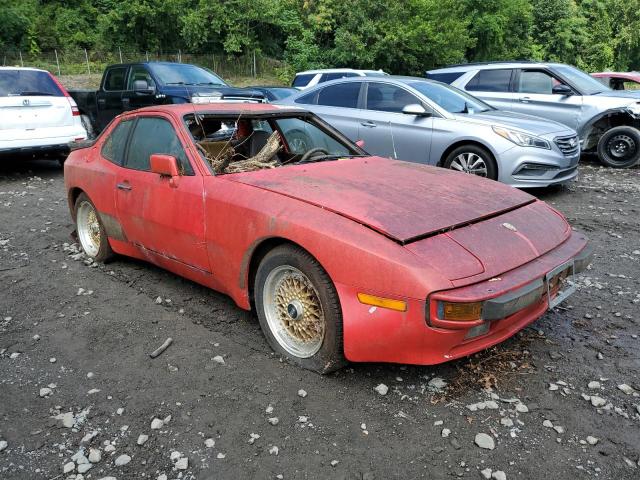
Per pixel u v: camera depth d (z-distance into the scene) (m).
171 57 33.22
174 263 4.05
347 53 30.42
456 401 2.83
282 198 3.21
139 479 2.35
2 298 4.32
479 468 2.36
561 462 2.40
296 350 3.20
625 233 5.91
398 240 2.73
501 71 10.56
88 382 3.10
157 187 3.96
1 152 8.63
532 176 7.05
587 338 3.53
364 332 2.76
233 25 33.41
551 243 3.15
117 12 33.34
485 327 2.78
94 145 4.93
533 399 2.86
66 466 2.43
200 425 2.68
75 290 4.46
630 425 2.65
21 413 2.83
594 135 10.41
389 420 2.68
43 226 6.45
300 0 35.47
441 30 30.98
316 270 2.92
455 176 3.86
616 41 47.75
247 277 3.41
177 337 3.60
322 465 2.39
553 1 41.91
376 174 3.77
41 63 31.75
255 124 4.67
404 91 7.75
